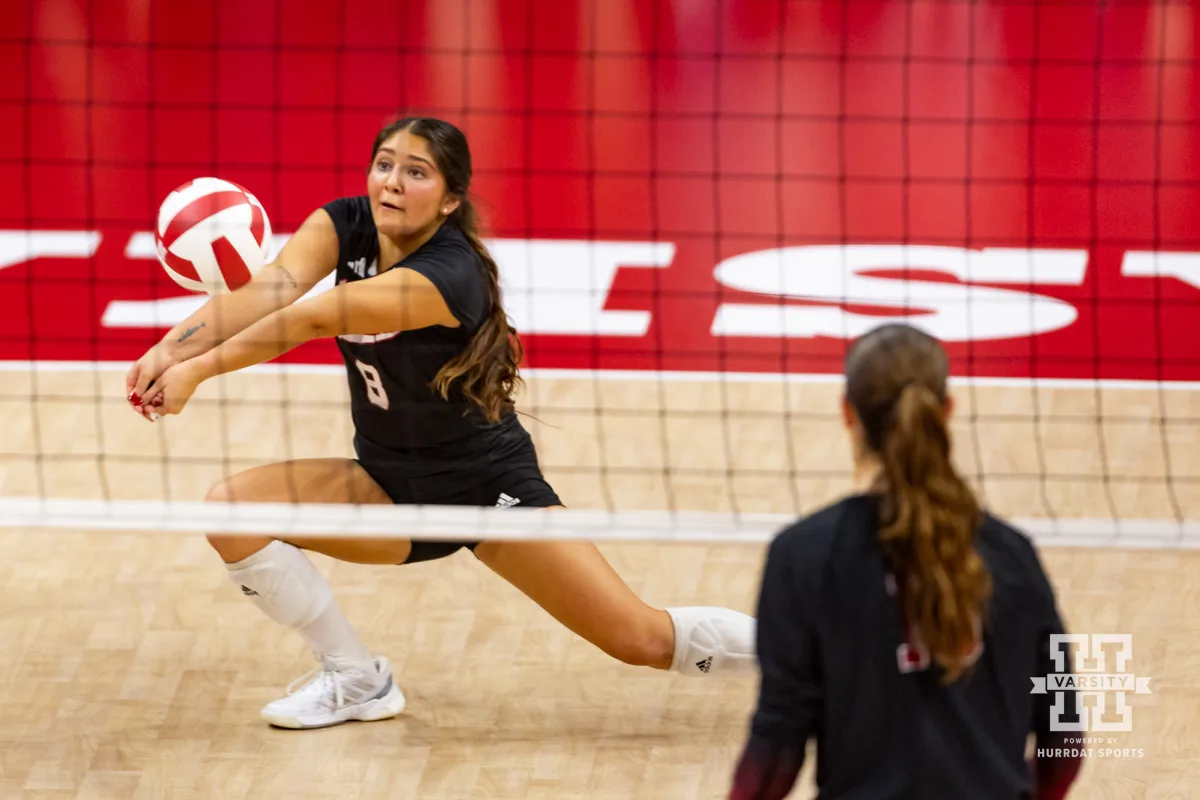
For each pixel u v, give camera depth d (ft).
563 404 59.21
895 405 22.11
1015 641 22.35
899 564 22.02
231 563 37.14
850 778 22.76
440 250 36.55
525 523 34.30
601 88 88.43
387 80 89.15
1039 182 77.10
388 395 37.47
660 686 41.91
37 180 76.74
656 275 68.59
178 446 55.98
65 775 36.78
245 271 39.73
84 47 91.97
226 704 40.52
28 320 63.72
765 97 87.45
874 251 70.90
